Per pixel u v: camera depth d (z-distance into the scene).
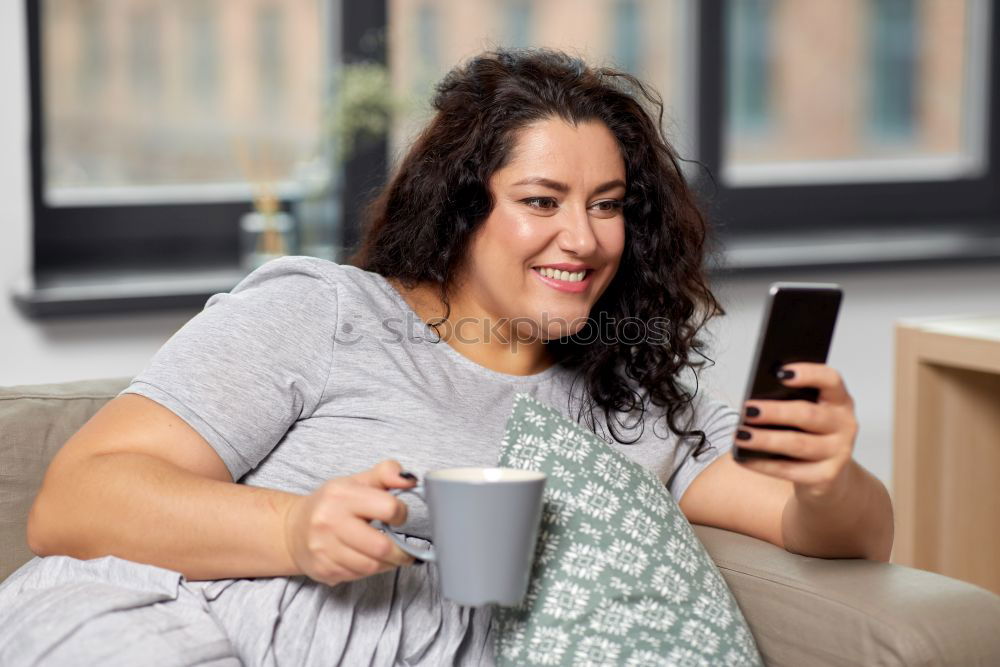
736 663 1.13
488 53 1.37
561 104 1.25
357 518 1.00
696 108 2.98
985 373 1.91
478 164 1.25
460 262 1.30
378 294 1.30
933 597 1.13
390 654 1.12
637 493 1.20
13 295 2.24
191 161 2.64
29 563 1.20
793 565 1.24
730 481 1.37
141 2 2.54
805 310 1.03
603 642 1.12
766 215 3.10
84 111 2.53
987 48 3.22
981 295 3.04
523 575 0.96
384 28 2.66
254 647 1.09
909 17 3.17
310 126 2.70
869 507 1.24
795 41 3.09
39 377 2.31
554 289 1.25
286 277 1.28
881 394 2.99
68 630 1.03
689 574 1.17
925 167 3.24
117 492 1.10
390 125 2.65
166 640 1.03
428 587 1.18
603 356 1.36
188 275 2.44
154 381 1.16
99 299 2.24
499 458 1.20
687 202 1.41
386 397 1.23
